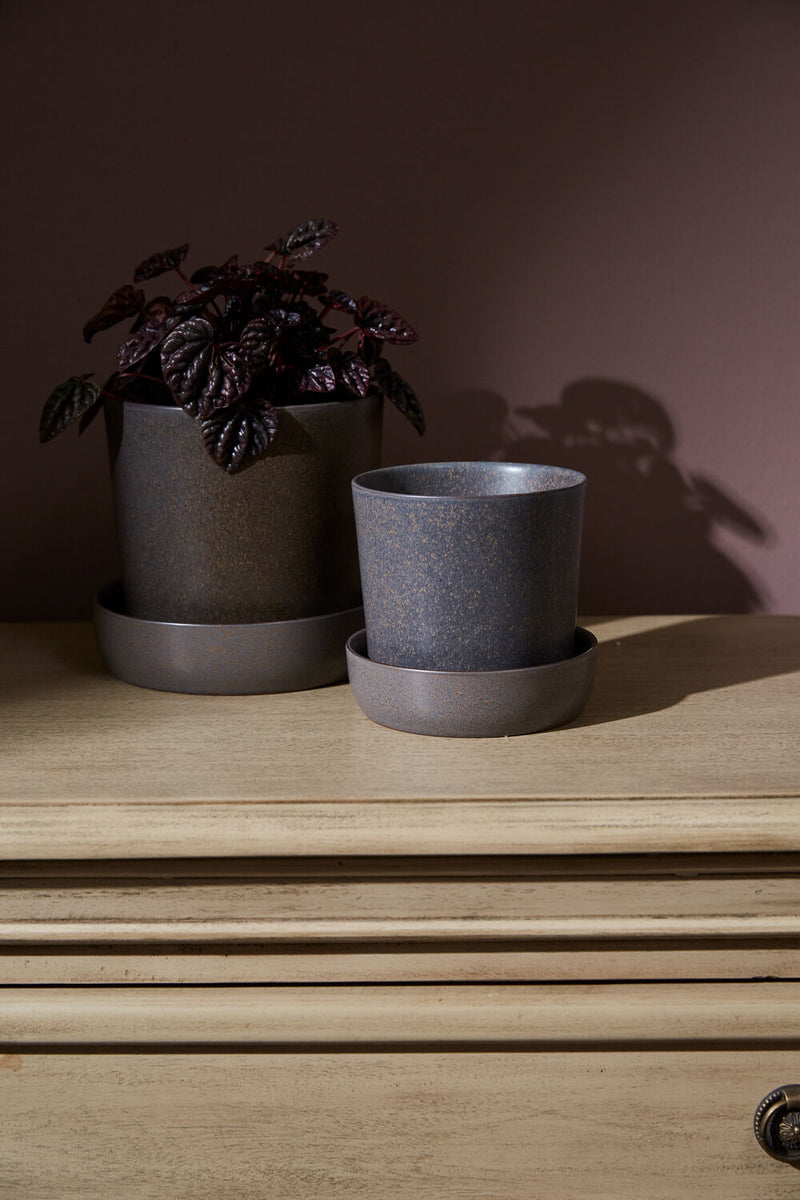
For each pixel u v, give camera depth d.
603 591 0.93
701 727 0.64
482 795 0.54
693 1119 0.55
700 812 0.53
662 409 0.91
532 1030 0.54
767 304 0.89
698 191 0.87
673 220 0.88
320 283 0.72
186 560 0.69
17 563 0.92
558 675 0.61
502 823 0.53
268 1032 0.54
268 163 0.87
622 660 0.77
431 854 0.53
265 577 0.69
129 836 0.53
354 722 0.65
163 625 0.68
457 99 0.86
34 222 0.87
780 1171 0.56
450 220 0.88
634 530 0.93
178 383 0.64
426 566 0.60
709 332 0.89
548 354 0.90
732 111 0.86
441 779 0.56
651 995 0.54
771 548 0.93
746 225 0.88
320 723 0.65
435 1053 0.55
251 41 0.85
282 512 0.68
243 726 0.65
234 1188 0.56
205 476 0.67
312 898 0.54
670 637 0.83
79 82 0.85
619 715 0.66
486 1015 0.54
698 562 0.93
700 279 0.89
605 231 0.88
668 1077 0.55
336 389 0.72
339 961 0.54
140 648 0.70
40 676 0.75
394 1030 0.54
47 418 0.68
